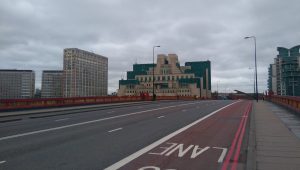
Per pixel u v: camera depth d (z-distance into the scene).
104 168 9.62
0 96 68.56
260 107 40.25
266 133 16.02
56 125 21.20
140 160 10.70
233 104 51.72
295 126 18.97
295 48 111.69
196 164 10.20
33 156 11.28
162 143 14.04
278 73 119.12
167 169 9.55
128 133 17.23
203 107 42.31
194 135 16.52
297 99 25.66
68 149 12.62
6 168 9.58
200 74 183.75
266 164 9.62
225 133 17.27
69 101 43.81
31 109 36.09
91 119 25.42
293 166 9.37
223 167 9.84
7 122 23.58
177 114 30.36
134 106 45.19
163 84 150.62
